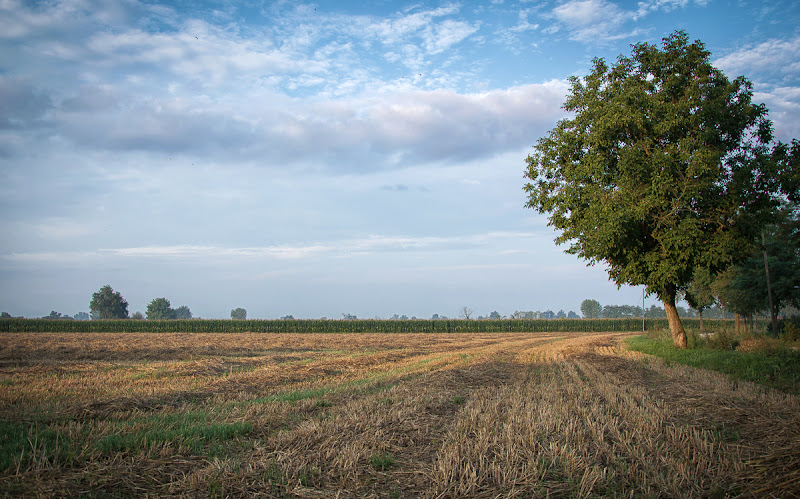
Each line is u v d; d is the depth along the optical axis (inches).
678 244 896.3
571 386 584.1
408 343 1729.8
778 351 789.2
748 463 279.7
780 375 641.0
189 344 1494.8
